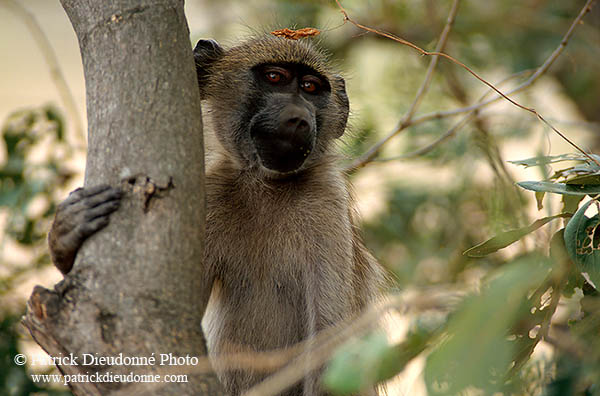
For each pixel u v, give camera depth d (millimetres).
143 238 6188
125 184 6316
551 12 19141
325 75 11289
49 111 13352
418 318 6336
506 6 19016
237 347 10078
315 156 10883
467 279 13266
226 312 10266
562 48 11750
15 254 13555
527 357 7051
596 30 18953
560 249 6957
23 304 12188
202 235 6457
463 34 18641
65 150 13492
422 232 16031
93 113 6559
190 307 6199
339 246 10023
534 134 16000
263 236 10203
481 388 4680
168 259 6180
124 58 6492
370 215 16469
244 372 10148
